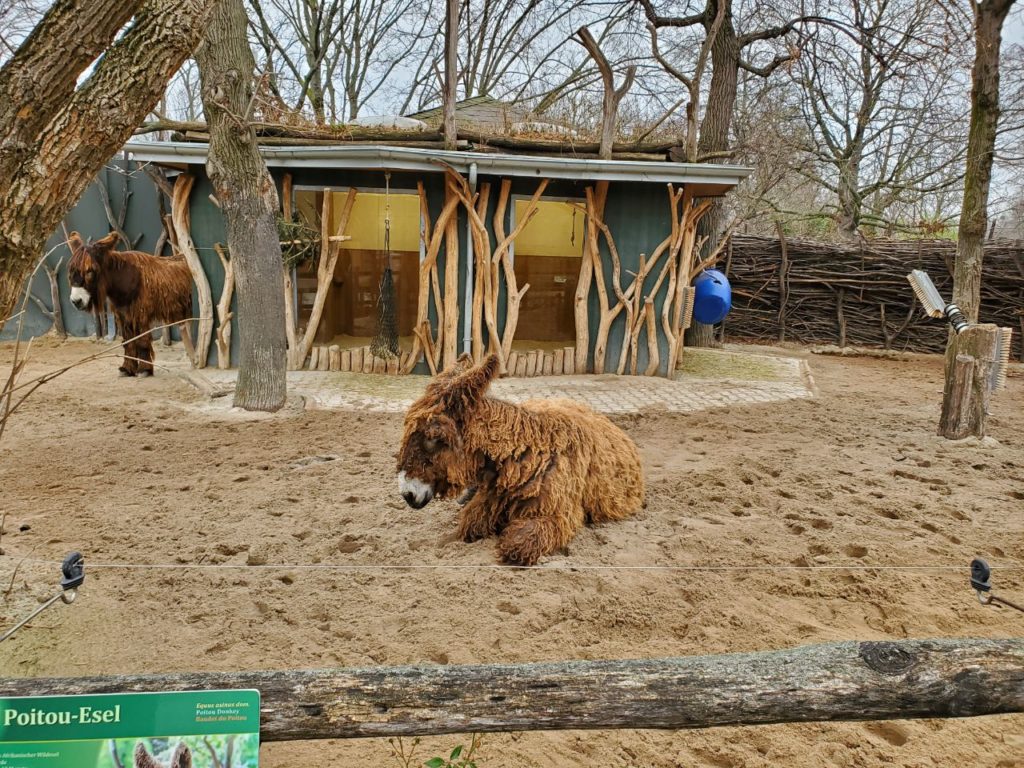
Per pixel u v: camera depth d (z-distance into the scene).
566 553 4.69
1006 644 2.13
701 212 11.82
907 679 2.04
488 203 11.23
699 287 12.71
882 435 8.16
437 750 2.79
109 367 11.46
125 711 1.83
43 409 8.41
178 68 2.51
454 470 4.30
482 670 2.02
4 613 3.64
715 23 11.16
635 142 12.09
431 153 10.02
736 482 6.29
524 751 2.81
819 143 24.11
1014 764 2.80
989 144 7.86
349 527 5.07
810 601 4.11
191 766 1.84
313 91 25.16
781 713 2.03
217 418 8.24
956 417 7.87
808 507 5.70
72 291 9.73
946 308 8.02
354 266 14.09
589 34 10.59
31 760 1.80
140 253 10.64
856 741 2.92
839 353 16.17
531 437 4.53
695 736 2.95
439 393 4.32
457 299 11.27
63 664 3.27
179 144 10.09
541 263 13.80
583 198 11.52
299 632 3.62
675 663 2.08
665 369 11.91
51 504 5.34
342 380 10.72
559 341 14.04
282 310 8.61
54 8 2.21
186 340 11.24
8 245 2.23
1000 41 7.80
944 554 4.81
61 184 2.28
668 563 4.55
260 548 4.57
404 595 4.03
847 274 16.47
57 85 2.21
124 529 4.89
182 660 3.34
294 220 11.45
